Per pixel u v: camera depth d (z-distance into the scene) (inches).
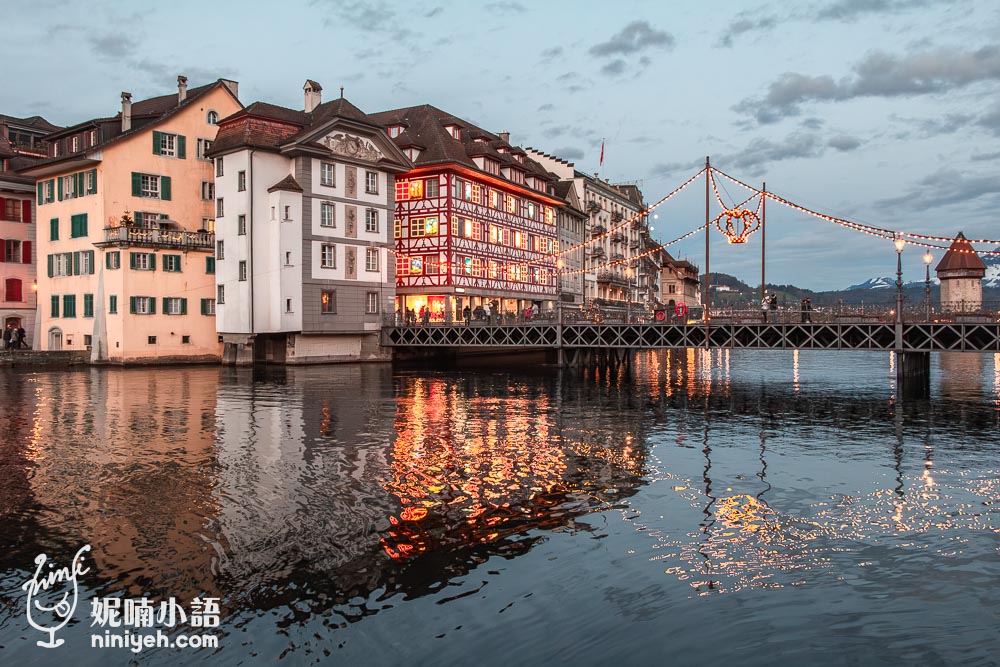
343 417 964.0
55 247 1985.7
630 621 335.6
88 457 692.1
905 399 1259.8
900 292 1395.2
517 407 1099.9
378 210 2084.2
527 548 433.1
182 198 1980.8
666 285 5315.0
